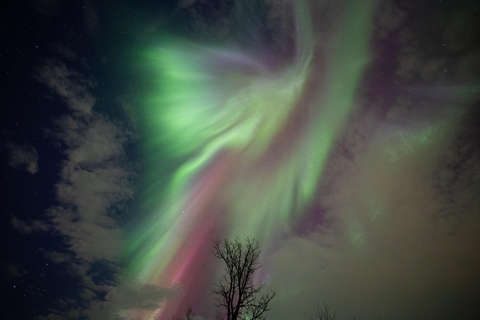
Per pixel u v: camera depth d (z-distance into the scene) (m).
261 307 13.80
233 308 13.40
